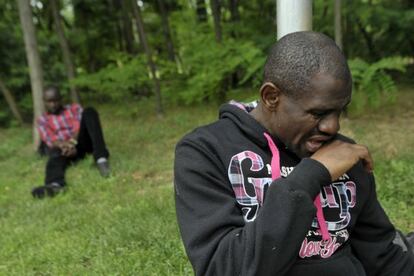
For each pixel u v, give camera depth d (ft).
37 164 18.76
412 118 18.40
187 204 4.22
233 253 3.74
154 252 9.30
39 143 19.94
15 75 28.96
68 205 13.32
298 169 3.84
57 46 32.81
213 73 22.18
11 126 28.58
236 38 25.70
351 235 4.97
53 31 37.42
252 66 20.06
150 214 11.35
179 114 24.03
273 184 3.74
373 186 4.87
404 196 10.92
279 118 3.98
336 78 3.71
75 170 16.55
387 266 5.00
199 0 30.81
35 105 20.98
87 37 38.40
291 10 5.99
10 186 16.11
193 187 4.22
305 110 3.79
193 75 25.53
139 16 23.88
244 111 4.44
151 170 15.67
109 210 12.31
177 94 25.90
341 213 4.44
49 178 15.10
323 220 4.31
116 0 37.78
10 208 13.91
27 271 9.52
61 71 31.19
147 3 37.73
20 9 20.57
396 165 12.48
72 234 11.07
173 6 37.17
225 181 4.26
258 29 25.46
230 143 4.34
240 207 4.21
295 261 4.22
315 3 21.75
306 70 3.72
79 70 39.99
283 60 3.82
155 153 17.83
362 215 4.84
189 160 4.33
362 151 4.08
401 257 5.04
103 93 29.07
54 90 18.35
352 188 4.55
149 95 29.58
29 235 11.30
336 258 4.41
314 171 3.82
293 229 3.62
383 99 21.71
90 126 16.21
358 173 4.62
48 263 9.75
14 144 23.26
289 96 3.83
